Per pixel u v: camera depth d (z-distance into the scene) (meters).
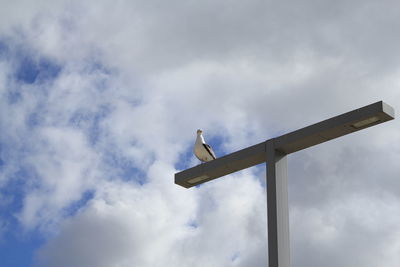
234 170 13.94
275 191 12.91
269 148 13.24
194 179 14.19
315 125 12.95
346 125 12.68
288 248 12.70
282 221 12.80
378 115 12.48
